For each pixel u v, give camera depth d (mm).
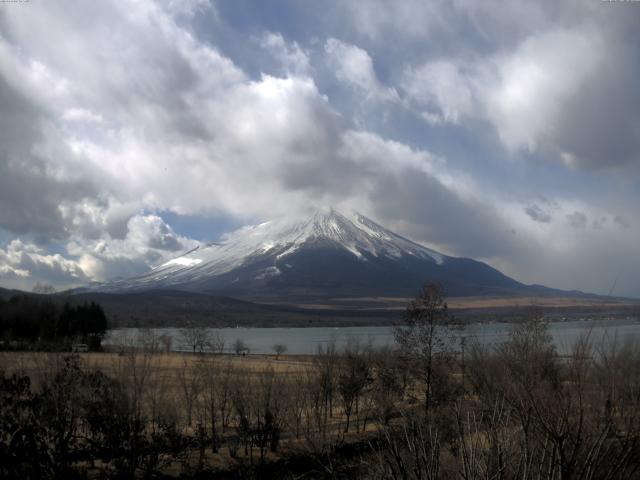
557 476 11102
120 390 32656
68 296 116125
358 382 53875
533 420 12102
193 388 47250
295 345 182625
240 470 37156
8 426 27406
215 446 42250
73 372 31234
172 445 36344
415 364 47719
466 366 38156
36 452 27547
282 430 42250
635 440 11305
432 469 12258
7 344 51594
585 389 12773
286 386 50312
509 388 13750
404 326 55438
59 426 28781
